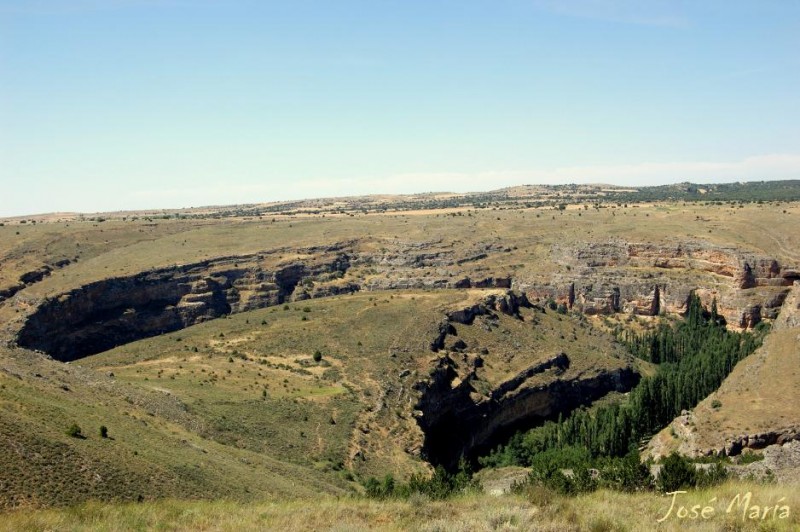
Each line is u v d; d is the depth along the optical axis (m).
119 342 169.25
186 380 104.12
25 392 60.88
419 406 106.00
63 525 33.34
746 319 173.88
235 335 142.38
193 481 53.28
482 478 93.94
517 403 126.31
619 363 149.00
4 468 43.09
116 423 62.44
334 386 107.88
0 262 199.38
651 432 105.44
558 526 30.06
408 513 35.00
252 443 80.50
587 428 106.00
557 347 147.12
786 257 183.50
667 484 40.41
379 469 84.19
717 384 117.50
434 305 147.62
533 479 49.59
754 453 78.56
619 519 31.03
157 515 35.47
